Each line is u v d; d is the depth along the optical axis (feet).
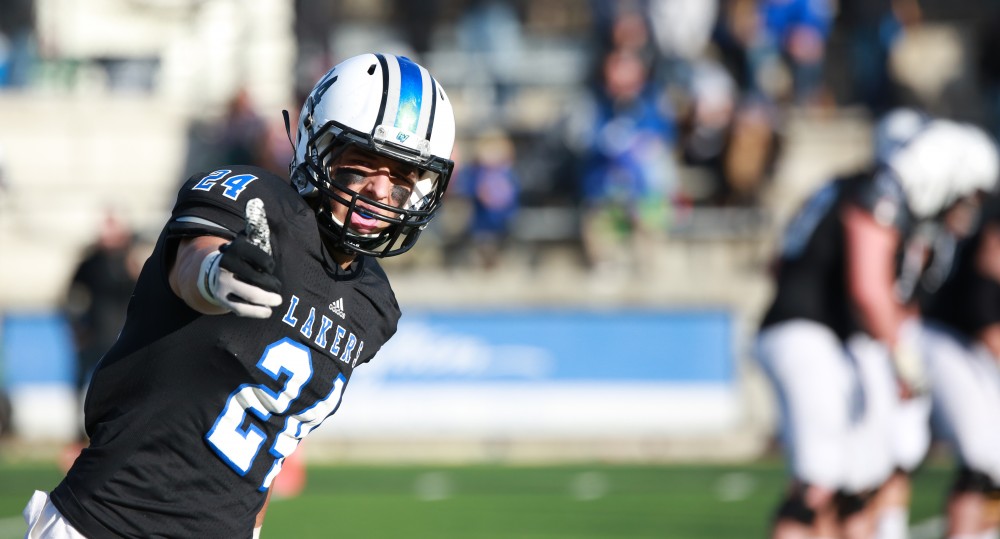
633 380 124.98
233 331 32.65
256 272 29.37
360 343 35.12
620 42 137.28
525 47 169.27
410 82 34.47
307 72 146.20
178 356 32.73
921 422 67.10
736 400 125.08
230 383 32.89
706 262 135.85
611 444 124.16
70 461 107.65
